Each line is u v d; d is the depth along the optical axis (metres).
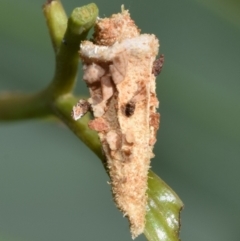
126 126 0.10
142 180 0.10
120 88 0.10
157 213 0.10
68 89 0.11
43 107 0.11
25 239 0.11
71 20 0.10
